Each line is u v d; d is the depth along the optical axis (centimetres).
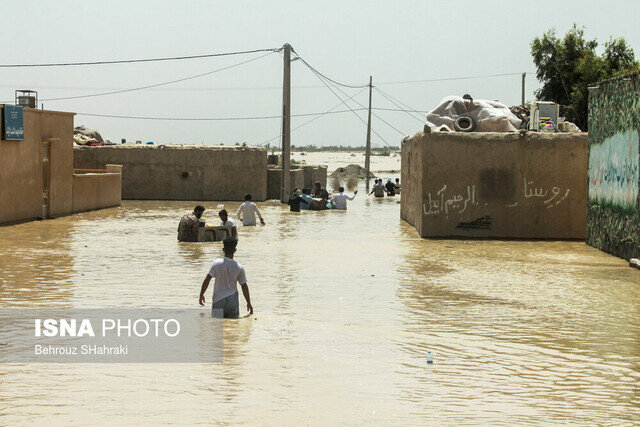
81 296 1191
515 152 2188
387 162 15275
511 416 643
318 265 1594
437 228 2202
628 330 1001
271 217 2984
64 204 2900
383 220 2872
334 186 6731
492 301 1206
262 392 699
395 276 1458
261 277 1422
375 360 827
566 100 4525
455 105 2359
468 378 763
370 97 6134
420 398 691
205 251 1802
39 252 1745
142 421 610
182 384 720
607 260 1741
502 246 2019
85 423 603
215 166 4256
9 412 629
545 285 1371
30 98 2662
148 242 1988
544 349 892
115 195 3581
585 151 2178
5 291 1228
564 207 2189
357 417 632
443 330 992
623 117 1772
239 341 905
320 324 1014
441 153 2192
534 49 4544
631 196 1709
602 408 669
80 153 4244
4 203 2414
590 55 4381
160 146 4253
